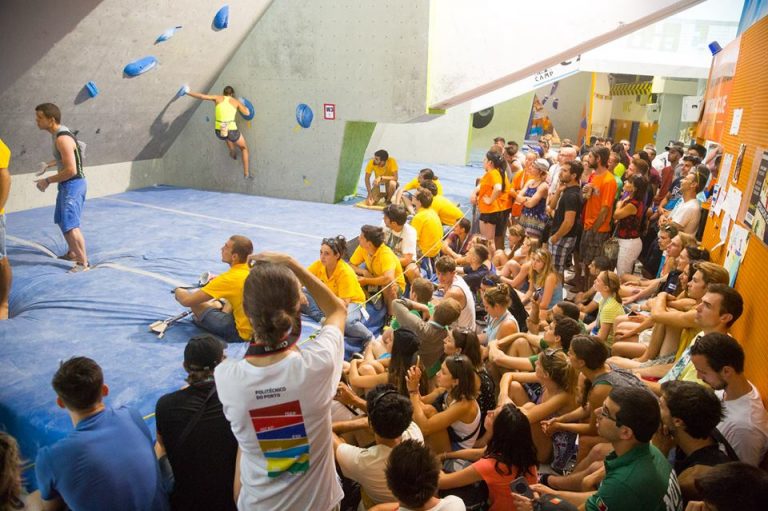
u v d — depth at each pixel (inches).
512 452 104.0
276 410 75.7
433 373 160.7
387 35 333.7
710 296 125.1
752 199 154.4
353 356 188.1
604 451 119.9
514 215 320.2
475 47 315.9
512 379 151.9
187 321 195.3
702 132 339.9
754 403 105.1
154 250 268.5
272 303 73.3
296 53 363.6
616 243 253.3
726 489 68.1
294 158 386.9
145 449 99.4
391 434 104.8
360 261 226.7
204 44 341.7
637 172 291.6
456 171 516.7
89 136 350.3
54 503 97.3
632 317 185.5
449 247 281.0
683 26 369.7
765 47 174.2
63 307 201.6
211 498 101.3
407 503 87.3
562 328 147.4
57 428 135.9
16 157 319.9
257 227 316.2
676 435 103.0
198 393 102.3
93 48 281.6
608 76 741.3
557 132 847.7
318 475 81.8
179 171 427.2
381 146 571.8
